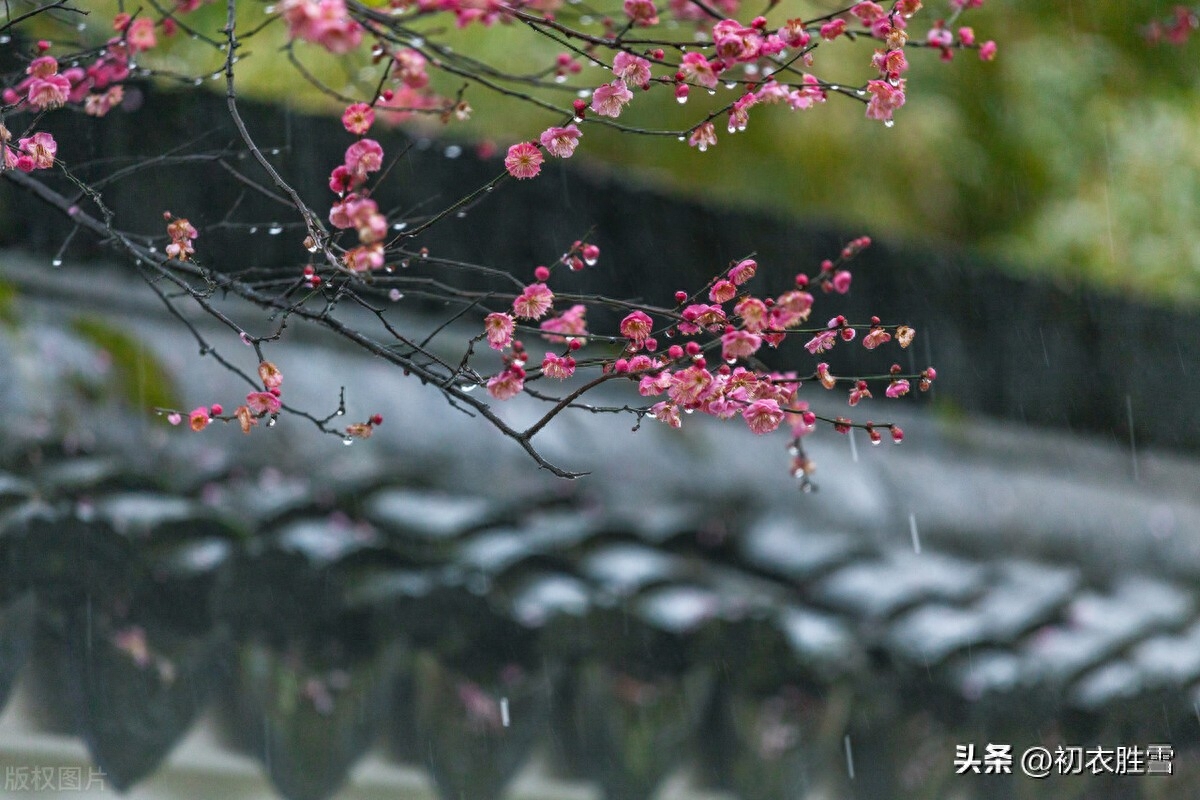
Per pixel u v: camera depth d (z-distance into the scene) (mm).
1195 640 9367
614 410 4402
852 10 4723
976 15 16469
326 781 6324
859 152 14938
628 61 4520
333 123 8242
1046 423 10914
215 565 6129
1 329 6664
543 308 4379
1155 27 8578
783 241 9984
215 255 7801
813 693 7488
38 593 5855
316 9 3574
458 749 6570
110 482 6285
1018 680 8047
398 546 6758
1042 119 16219
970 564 9234
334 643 6398
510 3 5367
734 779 7242
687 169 14477
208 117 7793
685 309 4578
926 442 10102
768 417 4453
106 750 5934
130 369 6977
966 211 15922
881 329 4645
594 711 6863
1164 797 8609
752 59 4520
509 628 6602
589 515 7578
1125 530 10375
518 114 12391
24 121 6809
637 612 6957
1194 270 15727
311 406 7445
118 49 5352
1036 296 10992
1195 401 11672
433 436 7762
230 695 6227
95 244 7328
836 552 8344
